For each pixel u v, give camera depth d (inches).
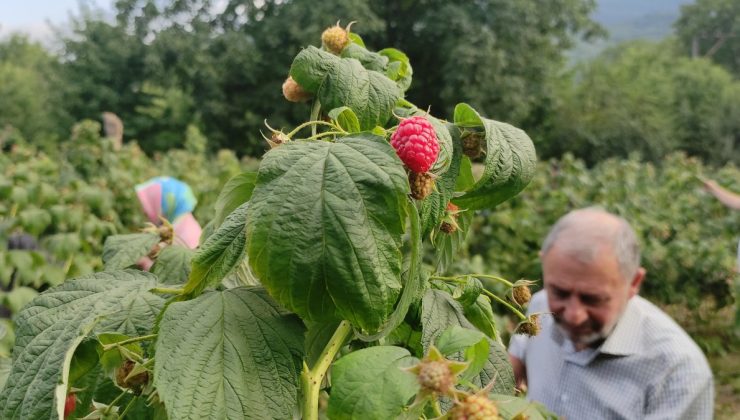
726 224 354.6
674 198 421.7
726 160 1382.9
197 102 976.9
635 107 1222.9
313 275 28.8
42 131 1132.5
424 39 987.3
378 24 944.3
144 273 38.7
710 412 85.2
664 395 84.9
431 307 38.5
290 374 32.3
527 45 1016.9
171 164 391.9
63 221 167.0
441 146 35.4
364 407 29.0
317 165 30.2
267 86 962.1
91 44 1023.6
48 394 31.6
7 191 165.2
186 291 35.2
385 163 30.1
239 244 33.6
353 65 40.6
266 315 33.9
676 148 1330.0
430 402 32.7
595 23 1109.1
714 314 313.9
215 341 32.1
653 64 1529.3
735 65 2378.2
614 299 81.0
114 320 37.3
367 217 29.2
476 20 980.6
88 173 279.9
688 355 85.1
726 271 292.5
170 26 1057.5
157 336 32.8
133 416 37.6
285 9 986.1
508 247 300.7
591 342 86.7
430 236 40.9
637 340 87.4
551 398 94.4
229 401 30.6
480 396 30.0
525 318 46.2
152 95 1023.0
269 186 30.0
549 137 1190.9
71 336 33.4
